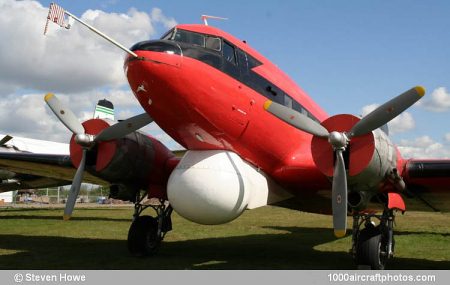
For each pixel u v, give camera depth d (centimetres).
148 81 562
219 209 630
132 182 770
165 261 724
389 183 611
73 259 732
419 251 912
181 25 642
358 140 570
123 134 704
